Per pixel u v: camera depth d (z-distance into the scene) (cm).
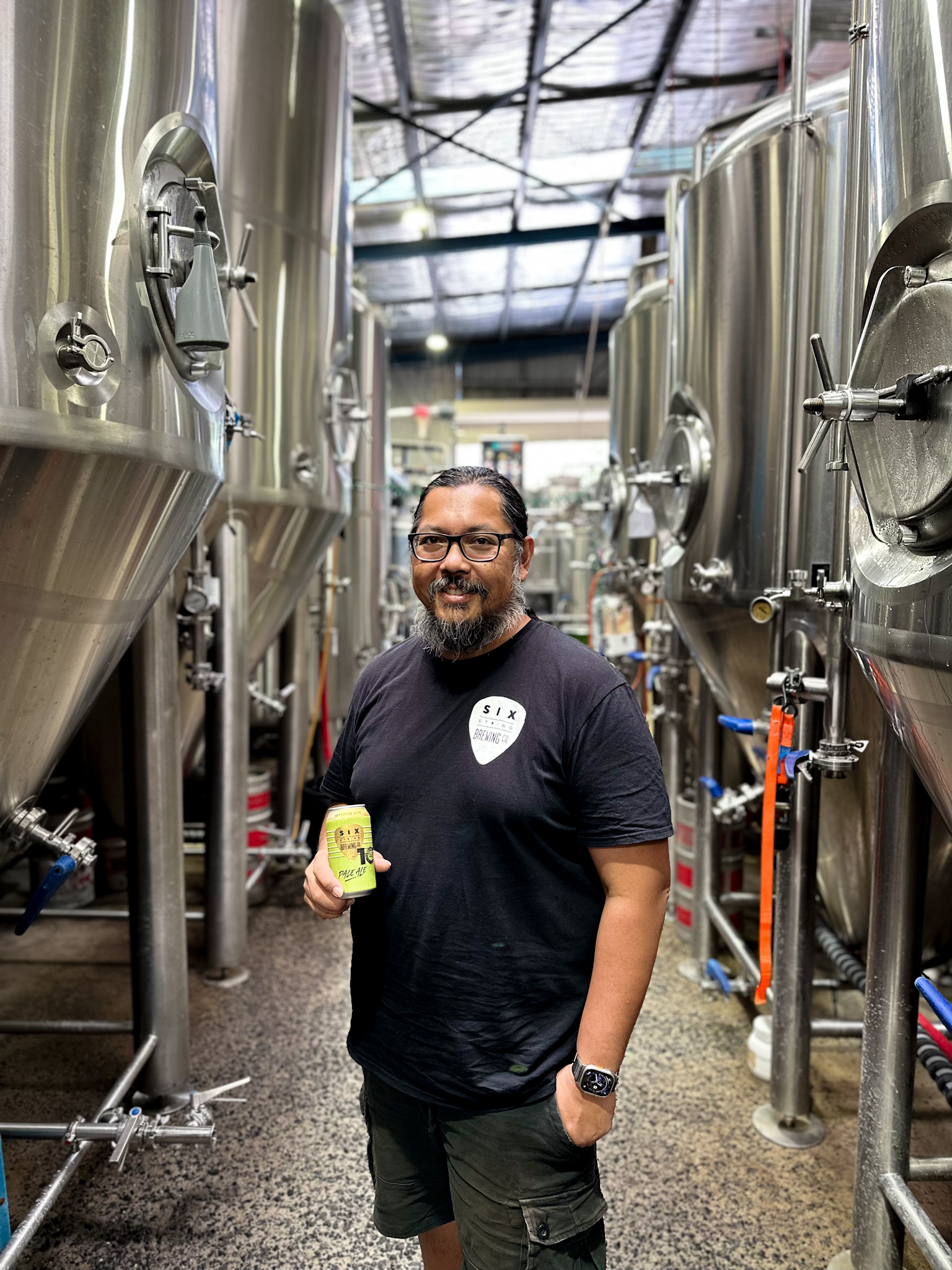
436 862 100
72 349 95
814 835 172
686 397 199
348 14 376
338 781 118
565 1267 98
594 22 408
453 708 103
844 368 127
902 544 98
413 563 104
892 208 97
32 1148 173
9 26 90
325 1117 183
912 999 135
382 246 626
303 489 238
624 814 94
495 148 542
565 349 1006
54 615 110
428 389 1091
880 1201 137
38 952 262
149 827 179
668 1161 170
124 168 104
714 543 188
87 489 102
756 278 172
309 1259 145
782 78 404
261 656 288
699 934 249
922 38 90
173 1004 185
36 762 128
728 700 215
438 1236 122
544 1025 100
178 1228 152
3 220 90
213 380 138
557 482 801
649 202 645
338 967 254
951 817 107
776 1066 180
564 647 102
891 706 107
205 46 127
